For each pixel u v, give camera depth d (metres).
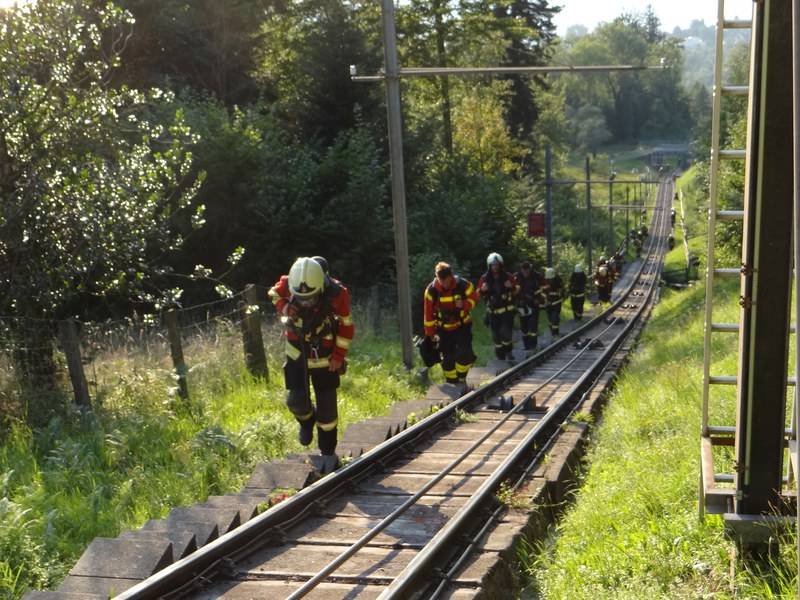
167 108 22.98
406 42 46.09
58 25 11.22
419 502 7.13
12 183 11.02
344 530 6.36
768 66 4.25
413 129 33.47
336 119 30.02
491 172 56.78
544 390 14.39
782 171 4.36
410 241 30.06
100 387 10.36
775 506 4.71
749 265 4.57
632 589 4.86
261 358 12.77
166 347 12.58
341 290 7.82
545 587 5.59
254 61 35.53
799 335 3.04
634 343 24.44
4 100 10.63
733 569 4.66
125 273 12.20
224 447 8.41
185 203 12.84
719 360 13.14
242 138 23.58
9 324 10.45
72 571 5.00
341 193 25.28
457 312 13.01
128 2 29.91
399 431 9.71
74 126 11.30
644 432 9.34
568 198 87.06
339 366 7.88
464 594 5.02
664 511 6.01
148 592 4.64
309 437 8.17
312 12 33.38
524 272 21.06
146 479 7.54
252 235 24.16
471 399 12.20
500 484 7.39
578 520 6.77
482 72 14.08
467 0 45.88
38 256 11.15
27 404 9.31
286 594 4.99
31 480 7.29
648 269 81.19
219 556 5.43
